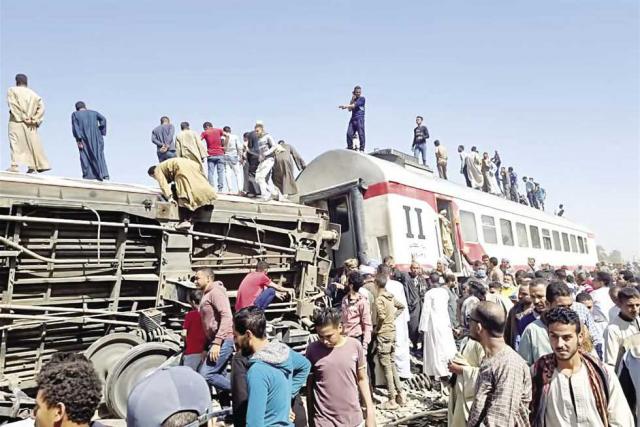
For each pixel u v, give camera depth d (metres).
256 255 8.99
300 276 9.47
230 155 13.05
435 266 12.23
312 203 12.24
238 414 3.76
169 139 12.07
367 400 4.22
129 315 7.11
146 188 8.41
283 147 12.37
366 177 11.60
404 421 6.58
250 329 3.79
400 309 8.05
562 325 3.24
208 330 6.07
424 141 18.80
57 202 6.64
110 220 7.25
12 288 6.30
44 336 6.59
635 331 4.59
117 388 6.25
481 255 14.87
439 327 8.38
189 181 7.86
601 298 7.51
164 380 2.62
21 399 5.83
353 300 7.20
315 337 8.41
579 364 3.33
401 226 11.24
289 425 3.57
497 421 3.21
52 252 6.68
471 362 4.33
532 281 5.43
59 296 6.78
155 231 7.63
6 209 6.38
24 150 8.61
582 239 26.86
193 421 2.55
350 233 11.55
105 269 7.12
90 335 7.05
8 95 8.59
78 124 9.79
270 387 3.52
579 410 3.22
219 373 6.04
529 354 4.58
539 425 3.38
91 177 9.77
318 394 4.14
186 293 7.36
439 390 8.56
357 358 4.21
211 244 8.44
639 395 3.76
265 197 11.65
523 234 18.67
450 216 13.83
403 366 8.67
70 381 2.21
